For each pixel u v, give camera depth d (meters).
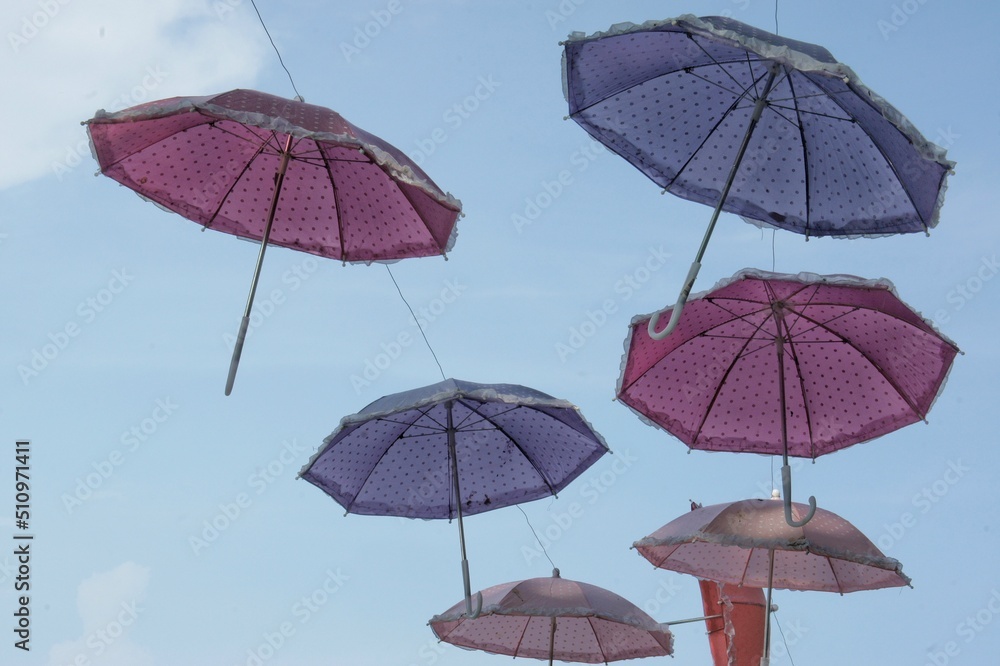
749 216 7.03
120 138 7.32
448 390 7.81
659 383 7.99
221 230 7.89
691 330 7.74
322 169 7.70
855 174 6.73
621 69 6.74
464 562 8.19
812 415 8.00
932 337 7.28
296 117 6.65
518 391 8.02
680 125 6.97
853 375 7.79
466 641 11.54
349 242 8.05
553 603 9.94
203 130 7.46
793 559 9.99
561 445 8.77
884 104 5.74
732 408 8.06
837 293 7.25
